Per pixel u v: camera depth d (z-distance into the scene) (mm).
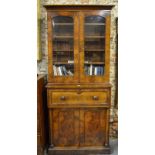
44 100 2898
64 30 2719
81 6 2621
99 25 2715
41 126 2701
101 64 2771
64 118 2771
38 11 2949
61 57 2758
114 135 3295
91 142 2818
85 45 2740
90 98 2719
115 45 3117
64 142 2814
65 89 2705
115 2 3057
